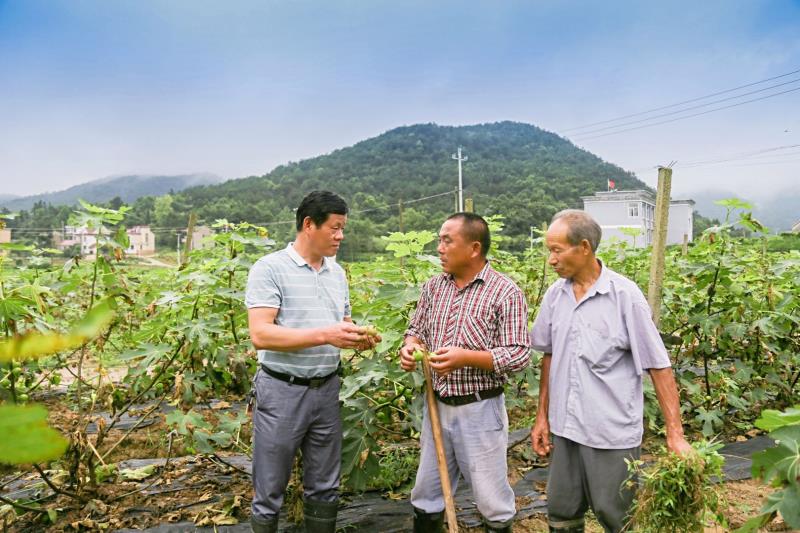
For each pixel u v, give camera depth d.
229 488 4.36
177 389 3.96
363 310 4.38
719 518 2.56
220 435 4.07
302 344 3.03
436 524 3.35
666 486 2.45
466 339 3.14
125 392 4.91
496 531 3.23
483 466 3.13
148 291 5.66
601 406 2.82
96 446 4.05
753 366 5.91
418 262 4.59
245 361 5.04
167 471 4.61
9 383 4.25
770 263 6.08
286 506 4.12
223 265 4.52
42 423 0.28
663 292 6.41
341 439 3.47
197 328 4.06
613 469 2.81
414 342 3.34
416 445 5.01
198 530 3.81
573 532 3.08
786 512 1.29
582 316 2.89
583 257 2.89
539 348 3.18
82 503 4.00
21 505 3.70
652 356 2.80
